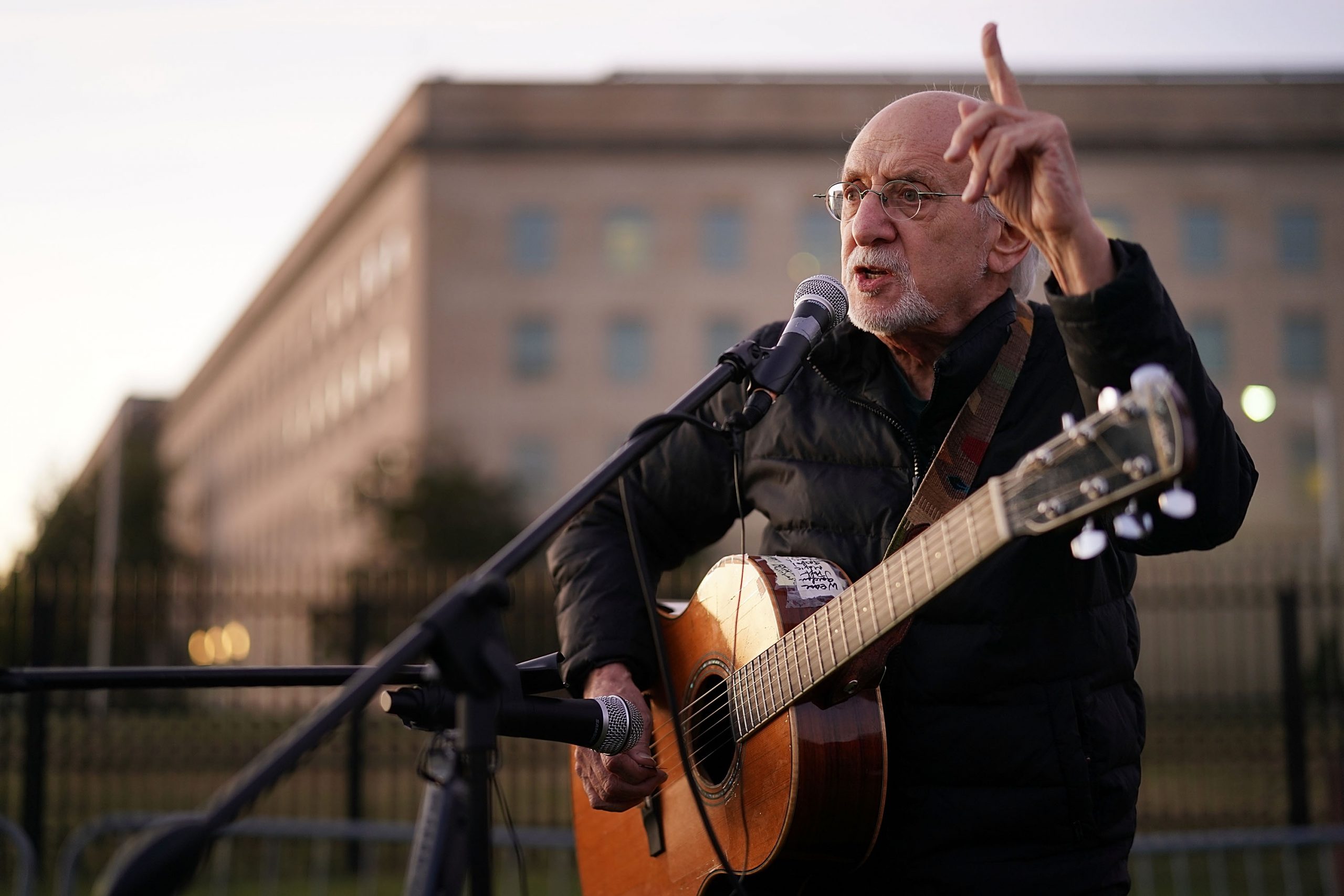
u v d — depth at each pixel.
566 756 11.27
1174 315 1.90
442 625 1.78
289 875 8.64
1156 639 12.31
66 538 31.81
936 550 1.89
